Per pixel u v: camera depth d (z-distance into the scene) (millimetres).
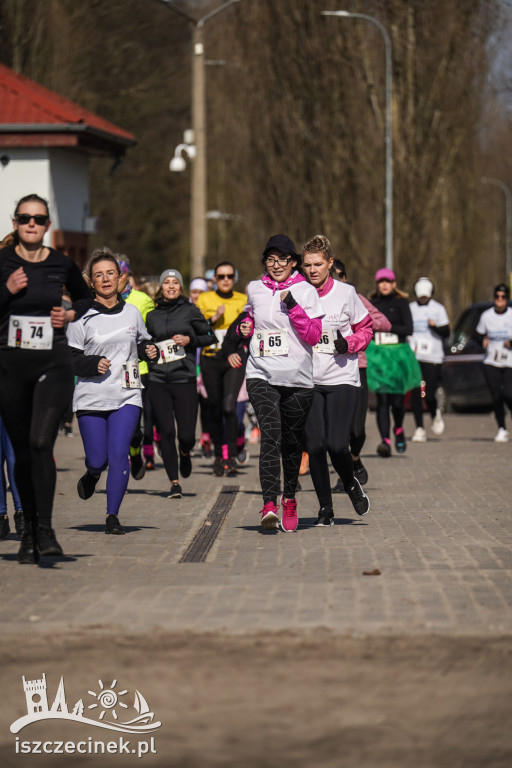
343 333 16953
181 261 106312
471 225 74312
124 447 16750
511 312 33469
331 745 8188
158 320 21516
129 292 21828
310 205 72938
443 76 70188
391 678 9688
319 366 16906
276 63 73250
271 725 8594
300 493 21953
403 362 27844
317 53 72000
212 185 101188
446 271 75750
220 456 25031
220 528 17531
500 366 33531
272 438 16578
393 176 70750
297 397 16562
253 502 20641
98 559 14883
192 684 9547
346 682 9578
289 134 73000
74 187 50438
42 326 13883
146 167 93375
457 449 31391
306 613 11797
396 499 20922
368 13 71312
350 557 14898
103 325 16625
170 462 21344
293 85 72938
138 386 16828
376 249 71750
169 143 92688
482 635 11000
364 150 71312
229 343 18750
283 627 11242
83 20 74188
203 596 12609
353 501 17750
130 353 16766
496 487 22812
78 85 75000
